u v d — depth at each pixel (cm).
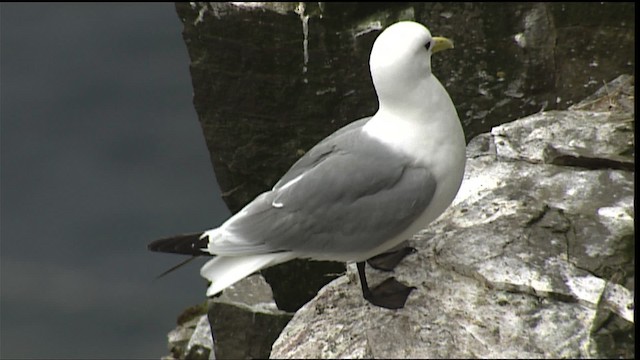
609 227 1068
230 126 1449
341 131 1046
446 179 986
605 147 1187
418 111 976
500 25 1401
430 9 1407
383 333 984
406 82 967
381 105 1002
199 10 1414
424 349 959
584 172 1163
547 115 1266
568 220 1085
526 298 1000
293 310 1438
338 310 1041
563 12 1389
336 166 990
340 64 1406
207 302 1582
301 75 1412
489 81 1412
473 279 1030
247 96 1430
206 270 1015
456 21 1405
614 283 1002
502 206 1120
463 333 970
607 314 966
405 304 1015
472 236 1077
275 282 1434
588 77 1391
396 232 991
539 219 1092
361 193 981
